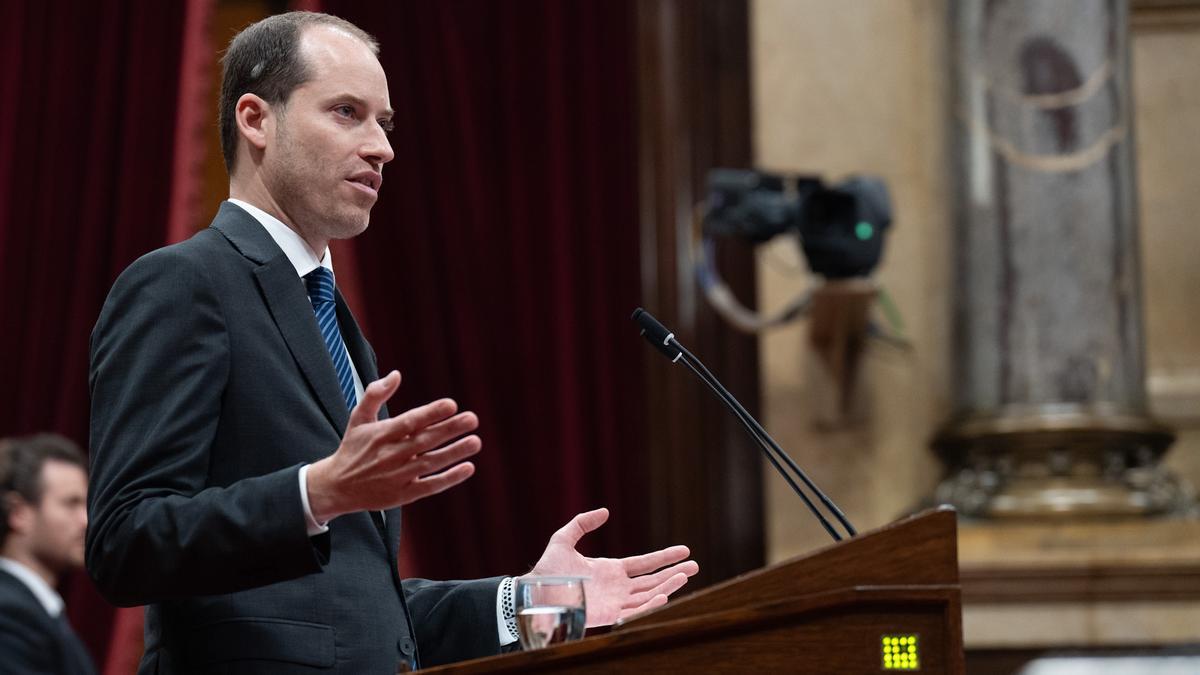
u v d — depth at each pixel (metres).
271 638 5.44
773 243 15.39
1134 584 13.47
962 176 14.72
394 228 15.45
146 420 5.41
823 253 13.95
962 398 14.53
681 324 15.35
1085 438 14.01
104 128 15.91
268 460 5.64
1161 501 13.95
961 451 14.58
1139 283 14.50
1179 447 15.43
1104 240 14.32
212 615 5.50
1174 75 16.03
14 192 15.80
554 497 15.09
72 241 15.78
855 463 15.07
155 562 5.05
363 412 4.89
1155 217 15.87
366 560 5.76
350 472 4.86
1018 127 14.52
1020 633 13.45
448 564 14.91
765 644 4.54
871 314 14.48
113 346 5.56
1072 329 14.23
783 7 15.84
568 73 15.74
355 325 6.48
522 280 15.39
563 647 4.55
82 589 14.85
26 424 15.43
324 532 5.12
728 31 15.80
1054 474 14.02
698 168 15.59
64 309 15.68
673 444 15.20
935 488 14.97
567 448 15.16
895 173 15.54
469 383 15.20
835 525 14.94
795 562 4.61
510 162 15.57
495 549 14.91
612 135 15.65
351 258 15.33
